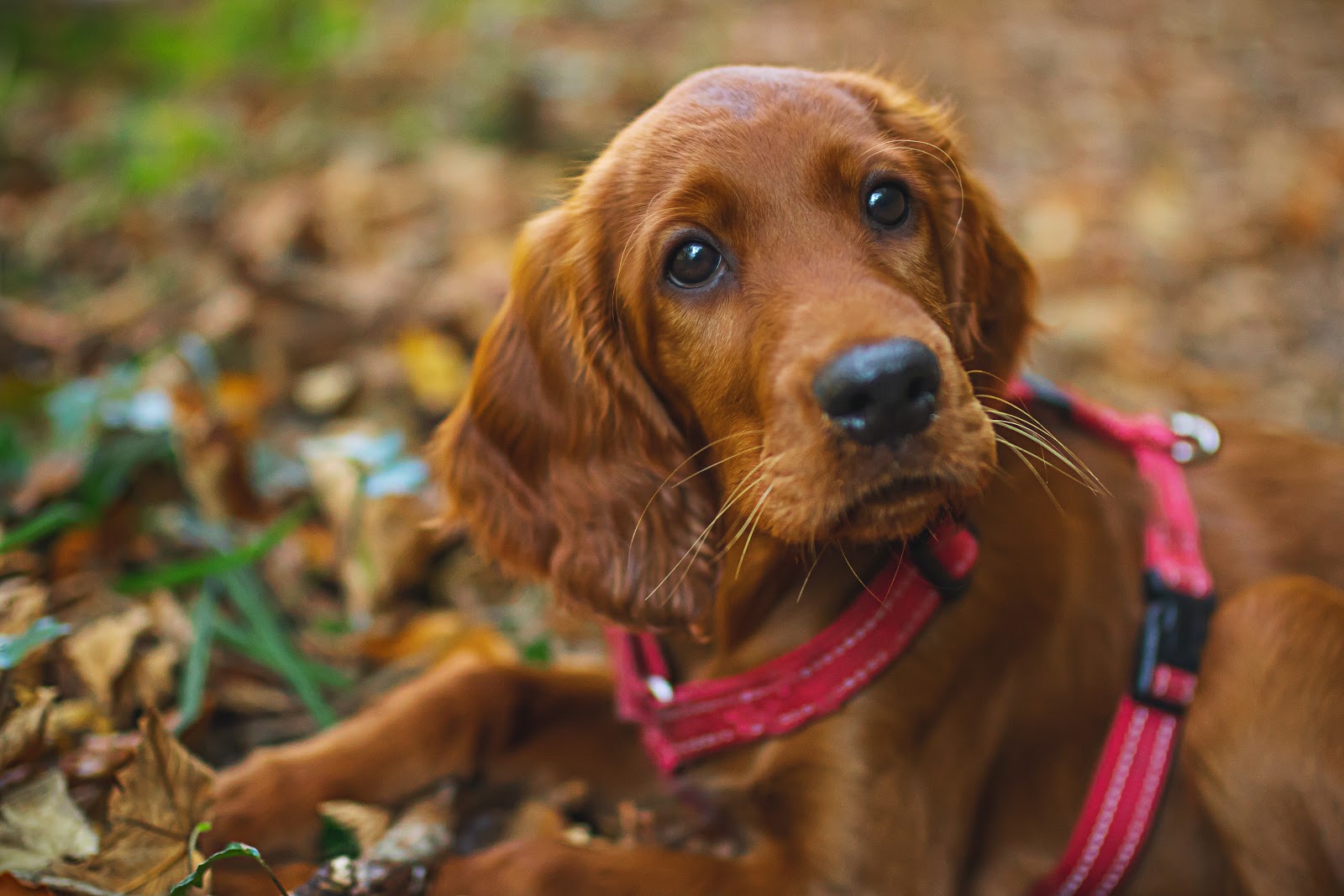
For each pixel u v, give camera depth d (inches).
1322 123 209.3
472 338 131.3
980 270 67.6
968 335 66.2
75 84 217.6
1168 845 68.9
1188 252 166.4
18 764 62.8
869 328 53.9
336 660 89.5
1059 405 74.8
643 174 63.2
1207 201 181.2
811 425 54.1
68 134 190.5
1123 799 66.6
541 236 68.6
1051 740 69.4
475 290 138.8
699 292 61.2
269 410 119.0
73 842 59.5
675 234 60.8
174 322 128.0
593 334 65.8
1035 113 214.1
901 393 52.2
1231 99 221.8
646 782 79.7
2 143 182.9
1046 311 150.6
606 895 62.7
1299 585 67.3
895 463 53.4
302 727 82.9
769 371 56.6
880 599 65.0
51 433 101.2
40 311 134.4
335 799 70.7
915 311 56.0
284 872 64.7
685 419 65.3
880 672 65.0
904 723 65.4
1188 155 197.2
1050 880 68.2
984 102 218.8
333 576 98.6
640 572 66.9
